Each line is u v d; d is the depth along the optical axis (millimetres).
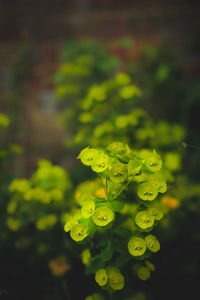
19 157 1316
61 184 646
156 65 1316
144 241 448
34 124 1352
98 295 543
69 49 1247
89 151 461
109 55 1360
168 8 1360
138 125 768
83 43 1266
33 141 1344
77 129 1213
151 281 650
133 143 734
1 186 846
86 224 448
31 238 698
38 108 1361
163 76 1226
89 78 1188
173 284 656
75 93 1174
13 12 1428
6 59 1390
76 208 648
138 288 639
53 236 699
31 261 680
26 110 1350
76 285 642
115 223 521
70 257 671
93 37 1408
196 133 1244
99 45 1292
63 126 1324
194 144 1172
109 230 506
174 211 707
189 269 668
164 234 689
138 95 738
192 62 1343
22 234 705
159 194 479
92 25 1404
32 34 1415
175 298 636
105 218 440
